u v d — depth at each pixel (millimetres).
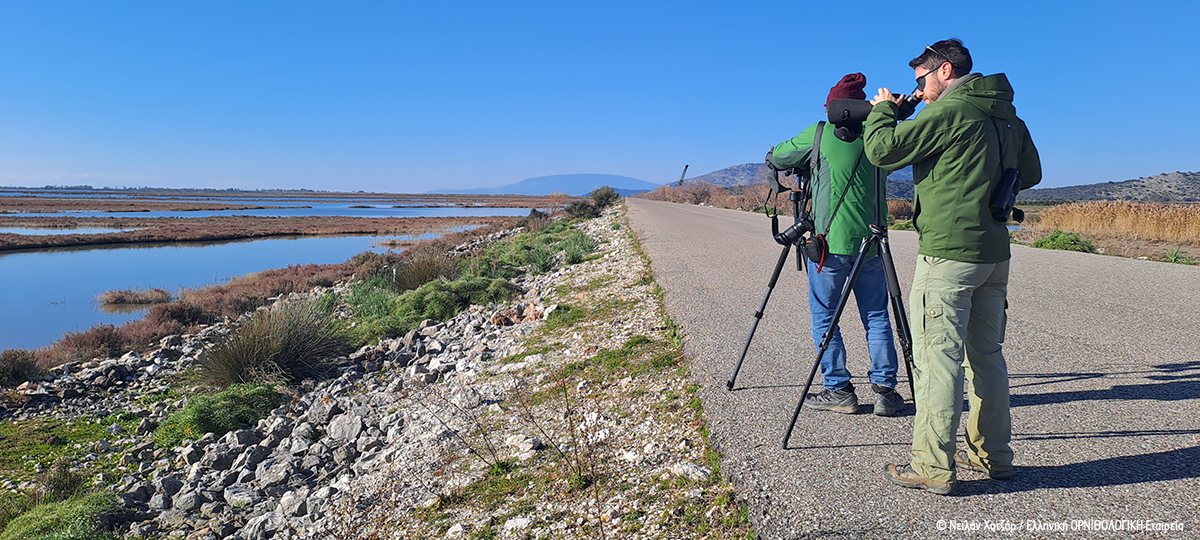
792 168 3914
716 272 10211
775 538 2686
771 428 3764
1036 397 3967
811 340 5750
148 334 12781
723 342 5824
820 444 3475
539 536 3232
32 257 35188
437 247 23094
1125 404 3703
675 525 2990
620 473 3654
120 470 6348
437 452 4809
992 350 2814
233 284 21500
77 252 38375
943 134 2523
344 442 5898
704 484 3287
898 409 3857
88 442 7203
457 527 3584
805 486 3033
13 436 7422
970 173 2531
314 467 5488
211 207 123188
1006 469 2895
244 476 5504
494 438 4801
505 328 8906
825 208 3680
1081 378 4250
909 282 8461
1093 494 2730
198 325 13977
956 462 3037
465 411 5594
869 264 3701
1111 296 6984
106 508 5176
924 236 2699
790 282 8984
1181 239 13914
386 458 5105
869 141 2770
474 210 122688
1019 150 2670
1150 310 6199
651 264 11672
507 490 3875
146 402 8570
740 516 2912
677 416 4270
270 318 9570
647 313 7668
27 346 14055
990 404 2848
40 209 99188
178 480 5836
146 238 46281
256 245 43656
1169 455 3010
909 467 2908
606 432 4297
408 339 9539
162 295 20344
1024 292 7441
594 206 44750
